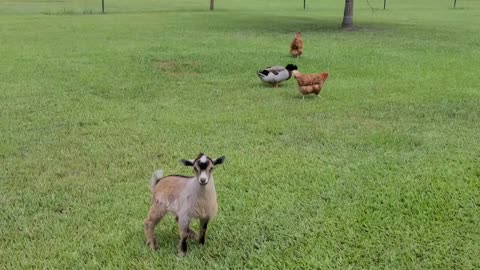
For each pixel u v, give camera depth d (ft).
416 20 46.83
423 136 14.07
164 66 24.35
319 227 9.29
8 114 16.42
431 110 16.70
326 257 8.34
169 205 8.03
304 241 8.87
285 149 13.28
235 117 16.14
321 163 12.23
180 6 64.49
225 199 10.39
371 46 30.40
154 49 28.53
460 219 9.46
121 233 9.14
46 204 10.37
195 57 26.23
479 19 48.03
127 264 8.21
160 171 8.54
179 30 37.60
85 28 38.50
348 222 9.39
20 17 46.65
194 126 15.26
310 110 16.92
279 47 29.78
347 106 17.42
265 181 11.28
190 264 8.15
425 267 8.06
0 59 25.49
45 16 47.93
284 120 15.80
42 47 29.43
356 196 10.43
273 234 9.06
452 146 13.26
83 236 9.14
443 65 24.59
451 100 17.95
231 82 21.47
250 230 9.21
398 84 20.74
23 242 8.93
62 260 8.36
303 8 62.34
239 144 13.67
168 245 8.71
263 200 10.35
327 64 24.99
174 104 17.92
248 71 23.61
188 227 8.23
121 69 23.61
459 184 10.79
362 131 14.62
